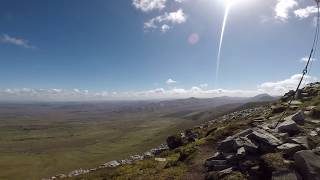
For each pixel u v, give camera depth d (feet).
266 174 66.59
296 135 85.20
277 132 89.10
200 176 79.56
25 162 635.25
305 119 100.99
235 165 76.69
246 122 124.06
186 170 86.79
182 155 102.32
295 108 130.52
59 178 198.59
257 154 77.61
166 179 83.97
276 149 74.13
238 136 92.27
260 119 126.31
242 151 78.48
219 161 81.15
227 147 87.97
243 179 67.31
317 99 136.98
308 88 176.45
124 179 98.02
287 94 187.73
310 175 59.57
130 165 122.01
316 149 67.56
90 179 128.36
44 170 542.98
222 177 72.08
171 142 157.38
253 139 84.43
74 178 160.45
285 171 62.54
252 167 70.59
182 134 167.84
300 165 62.69
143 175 95.50
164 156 124.26
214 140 110.52
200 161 91.20
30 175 502.79
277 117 119.75
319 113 105.40
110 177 110.52
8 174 515.91
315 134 83.20
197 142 113.50
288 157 69.56
